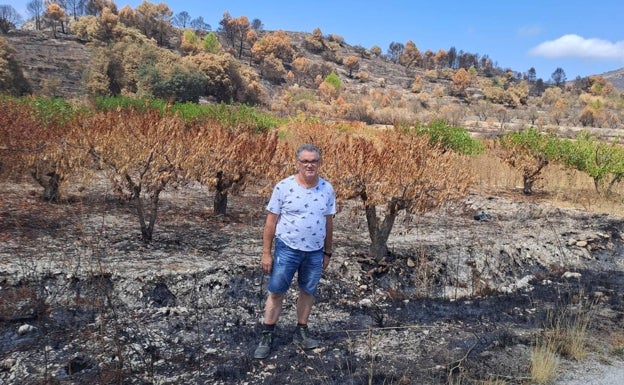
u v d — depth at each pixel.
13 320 4.35
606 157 11.65
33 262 5.20
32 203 7.74
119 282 5.06
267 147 7.71
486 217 9.20
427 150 6.91
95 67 65.38
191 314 4.83
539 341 4.64
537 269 7.05
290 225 3.92
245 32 174.00
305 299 4.23
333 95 132.12
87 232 6.56
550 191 12.53
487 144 15.63
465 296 5.95
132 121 6.80
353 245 6.96
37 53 86.12
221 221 7.80
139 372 3.77
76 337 4.20
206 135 7.40
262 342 4.14
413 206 6.14
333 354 4.25
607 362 4.26
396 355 4.30
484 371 4.05
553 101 165.50
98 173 10.18
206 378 3.76
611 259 7.55
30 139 7.27
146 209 8.16
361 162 6.12
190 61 83.19
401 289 5.96
